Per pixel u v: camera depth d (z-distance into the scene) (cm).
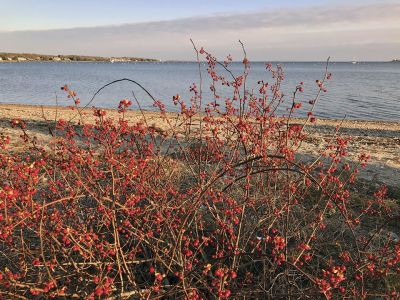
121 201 444
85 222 420
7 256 389
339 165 1002
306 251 440
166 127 1583
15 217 352
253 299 382
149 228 386
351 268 407
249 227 448
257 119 451
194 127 1488
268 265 423
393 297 342
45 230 357
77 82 6241
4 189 307
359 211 618
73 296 334
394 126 2150
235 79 465
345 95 4150
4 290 328
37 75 8181
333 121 2294
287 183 468
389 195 753
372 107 3212
